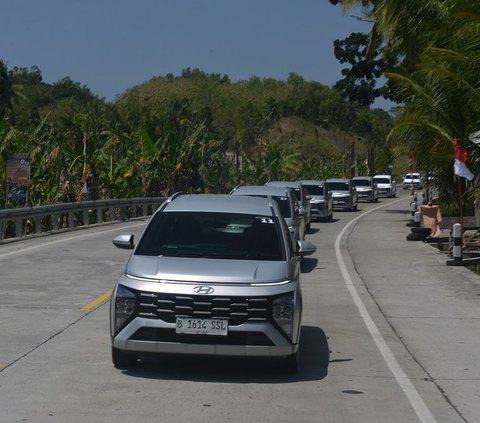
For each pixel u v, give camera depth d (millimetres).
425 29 24828
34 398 8016
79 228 31016
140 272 8891
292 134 145875
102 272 17672
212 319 8477
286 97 160500
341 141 157875
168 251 9516
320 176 78375
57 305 13414
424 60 21891
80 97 135625
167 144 45625
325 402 8102
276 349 8578
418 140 23359
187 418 7430
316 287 16766
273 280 8805
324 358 10141
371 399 8266
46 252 21594
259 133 107812
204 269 8859
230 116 121938
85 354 9977
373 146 113000
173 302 8516
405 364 9938
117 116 53781
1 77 68688
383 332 11992
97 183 38625
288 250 9570
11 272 17391
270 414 7625
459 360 10250
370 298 15375
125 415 7488
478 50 20734
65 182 35031
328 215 40250
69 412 7559
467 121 22266
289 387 8656
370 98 52344
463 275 18953
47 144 34656
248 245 9562
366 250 25125
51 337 10953
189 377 8961
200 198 10609
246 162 62219
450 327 12531
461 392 8672
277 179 63688
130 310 8641
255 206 10305
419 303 14828
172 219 9930
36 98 122188
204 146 48969
